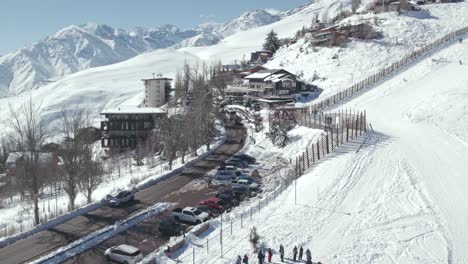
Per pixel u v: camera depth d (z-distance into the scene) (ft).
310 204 185.26
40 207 243.60
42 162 261.85
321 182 205.77
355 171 213.66
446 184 195.72
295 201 190.49
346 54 505.66
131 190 211.41
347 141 257.14
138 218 186.19
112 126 400.67
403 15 618.85
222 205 196.65
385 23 586.86
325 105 359.66
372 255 144.25
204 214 182.70
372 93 377.71
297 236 158.61
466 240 152.46
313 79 465.88
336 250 148.15
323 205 183.21
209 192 219.61
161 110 420.77
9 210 255.70
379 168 215.92
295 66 530.68
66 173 221.87
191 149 307.78
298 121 315.78
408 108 324.80
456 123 280.10
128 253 144.87
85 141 246.27
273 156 272.51
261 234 160.97
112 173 314.35
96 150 383.86
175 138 275.59
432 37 530.68
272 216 177.99
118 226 176.45
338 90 412.16
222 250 150.82
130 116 401.29
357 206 180.65
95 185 232.73
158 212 192.95
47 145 306.76
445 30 550.77
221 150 304.71
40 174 216.33
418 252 145.38
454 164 217.56
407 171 209.97
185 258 146.41
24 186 213.25
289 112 333.42
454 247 148.15
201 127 309.83
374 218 169.89
